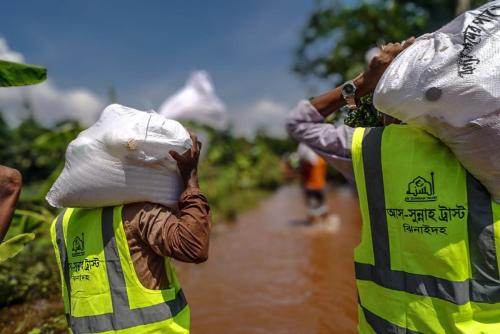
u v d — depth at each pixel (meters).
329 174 22.25
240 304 4.43
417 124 1.60
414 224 1.64
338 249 6.55
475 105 1.41
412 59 1.57
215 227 9.28
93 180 1.84
